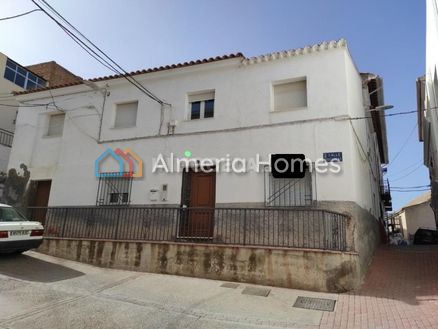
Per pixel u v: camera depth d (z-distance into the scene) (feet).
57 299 19.57
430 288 22.94
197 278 25.36
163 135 35.60
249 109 32.73
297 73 31.68
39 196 41.27
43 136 42.39
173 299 20.53
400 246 45.80
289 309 19.26
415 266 29.81
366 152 39.11
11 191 42.06
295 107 31.55
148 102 37.47
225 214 30.68
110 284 23.29
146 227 33.12
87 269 27.20
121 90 39.34
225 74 34.71
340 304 20.13
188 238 30.71
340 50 30.66
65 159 39.88
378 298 21.29
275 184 30.17
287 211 28.60
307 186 29.14
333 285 22.49
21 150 42.91
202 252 25.86
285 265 23.58
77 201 37.73
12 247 26.08
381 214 63.67
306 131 29.94
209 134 33.68
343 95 29.53
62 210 37.60
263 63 33.30
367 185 38.42
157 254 27.12
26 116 43.98
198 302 20.07
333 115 29.48
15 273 24.00
